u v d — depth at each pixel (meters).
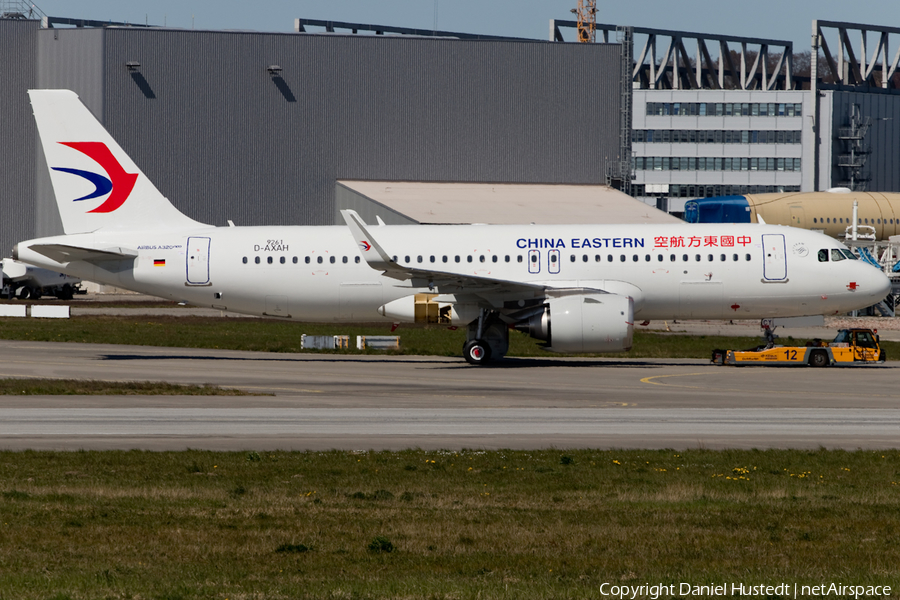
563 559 52.03
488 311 169.62
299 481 73.06
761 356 170.38
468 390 132.88
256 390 131.75
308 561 51.16
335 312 176.88
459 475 76.00
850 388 136.25
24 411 110.44
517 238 171.50
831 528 59.62
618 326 161.88
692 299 169.62
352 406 116.25
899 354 189.00
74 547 53.47
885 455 85.50
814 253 169.38
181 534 56.53
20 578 47.22
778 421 106.12
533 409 114.38
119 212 179.00
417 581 47.16
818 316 174.88
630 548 54.53
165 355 187.38
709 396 127.12
